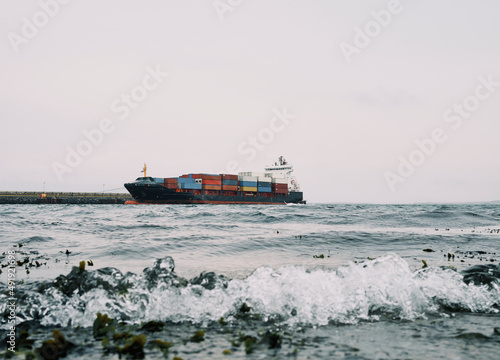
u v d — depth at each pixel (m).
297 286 4.41
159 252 9.55
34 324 3.74
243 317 4.02
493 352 2.91
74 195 114.69
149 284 4.55
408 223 21.22
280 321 3.90
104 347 3.09
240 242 11.48
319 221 22.52
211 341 3.24
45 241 11.58
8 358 2.83
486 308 4.41
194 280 4.91
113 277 4.80
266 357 2.81
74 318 3.88
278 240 11.96
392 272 4.91
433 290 4.69
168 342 3.14
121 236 13.27
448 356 2.82
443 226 20.09
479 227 19.72
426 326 3.72
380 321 3.91
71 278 4.76
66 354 2.92
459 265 7.61
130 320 3.91
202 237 12.84
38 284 4.98
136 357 2.85
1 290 4.49
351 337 3.35
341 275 4.81
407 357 2.80
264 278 4.69
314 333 3.49
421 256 8.98
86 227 16.94
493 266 6.19
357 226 19.42
